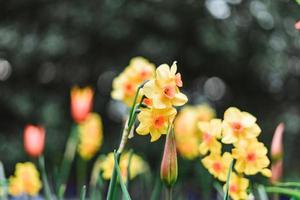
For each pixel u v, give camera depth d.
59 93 10.13
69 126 9.80
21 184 3.17
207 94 10.86
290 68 10.66
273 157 2.23
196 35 9.77
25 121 9.99
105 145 9.91
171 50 9.58
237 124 1.79
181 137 3.45
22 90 10.00
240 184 1.89
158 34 9.70
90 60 10.05
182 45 9.87
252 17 10.07
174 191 4.27
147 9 9.38
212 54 10.11
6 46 9.66
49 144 9.34
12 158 9.56
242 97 10.88
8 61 9.86
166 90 1.60
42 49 9.47
